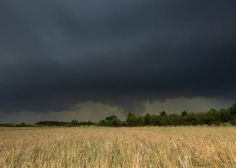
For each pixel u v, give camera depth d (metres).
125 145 22.92
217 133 35.34
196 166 13.27
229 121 87.88
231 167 12.27
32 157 18.08
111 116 117.75
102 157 16.56
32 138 37.06
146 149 19.58
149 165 13.45
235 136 28.58
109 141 27.72
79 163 14.78
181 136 32.47
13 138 37.62
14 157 18.05
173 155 16.42
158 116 101.56
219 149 16.02
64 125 131.50
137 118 106.19
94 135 40.72
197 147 18.45
